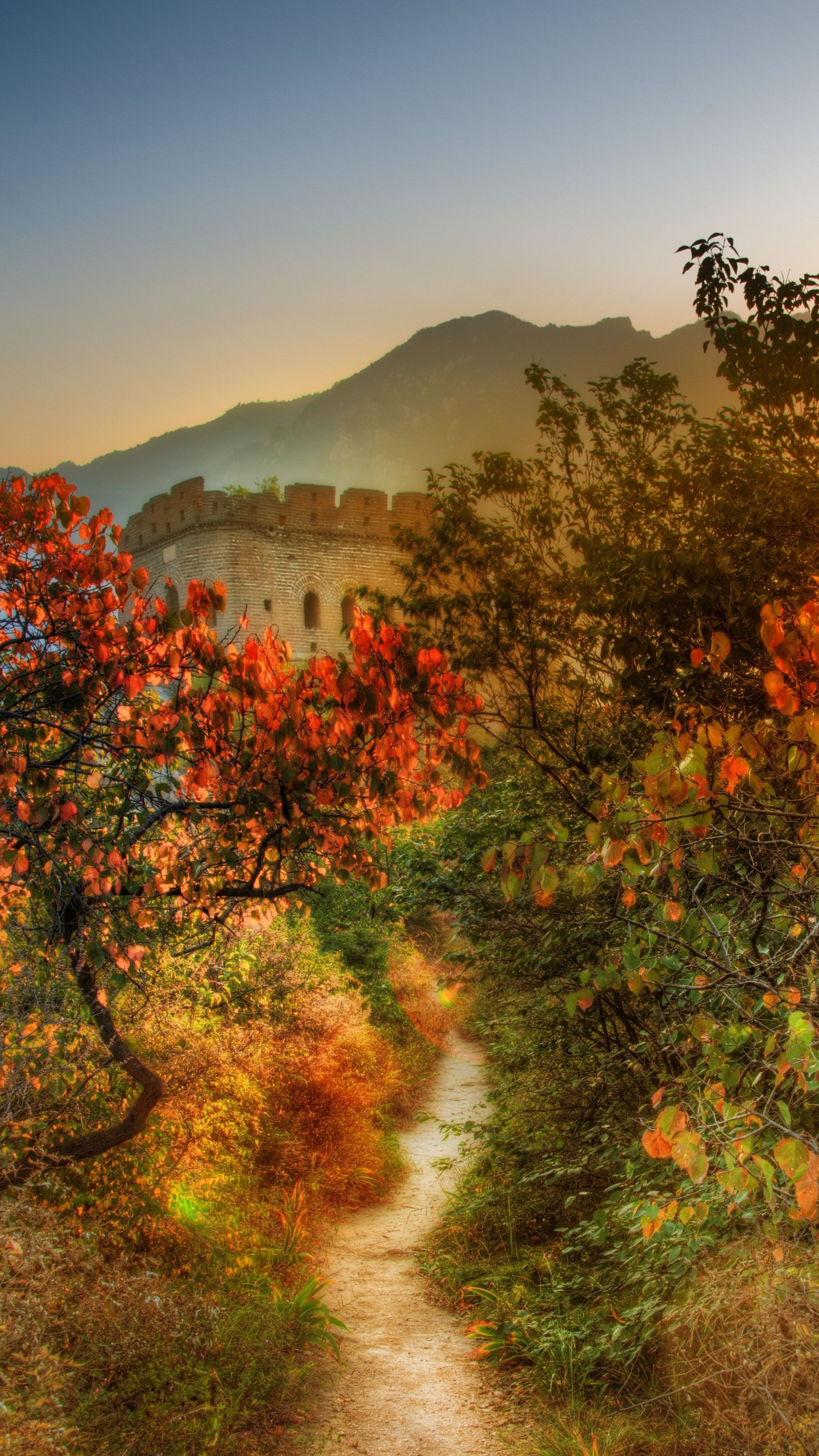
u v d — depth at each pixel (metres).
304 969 11.12
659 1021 5.45
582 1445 4.35
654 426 6.62
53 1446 3.41
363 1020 12.62
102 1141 5.42
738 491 5.12
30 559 4.53
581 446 6.70
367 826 5.32
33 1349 3.80
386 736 4.90
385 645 4.97
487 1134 8.89
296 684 5.02
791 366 4.95
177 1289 5.43
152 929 5.88
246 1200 7.52
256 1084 8.62
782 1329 3.43
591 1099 7.20
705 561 4.47
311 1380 5.39
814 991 3.02
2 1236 4.19
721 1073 2.97
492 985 8.67
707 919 3.17
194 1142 6.92
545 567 6.47
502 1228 8.11
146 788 5.18
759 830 3.35
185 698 4.86
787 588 4.36
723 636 2.86
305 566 39.03
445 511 6.57
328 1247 8.02
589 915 5.98
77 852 4.72
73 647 4.73
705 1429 3.88
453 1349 6.16
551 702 6.69
